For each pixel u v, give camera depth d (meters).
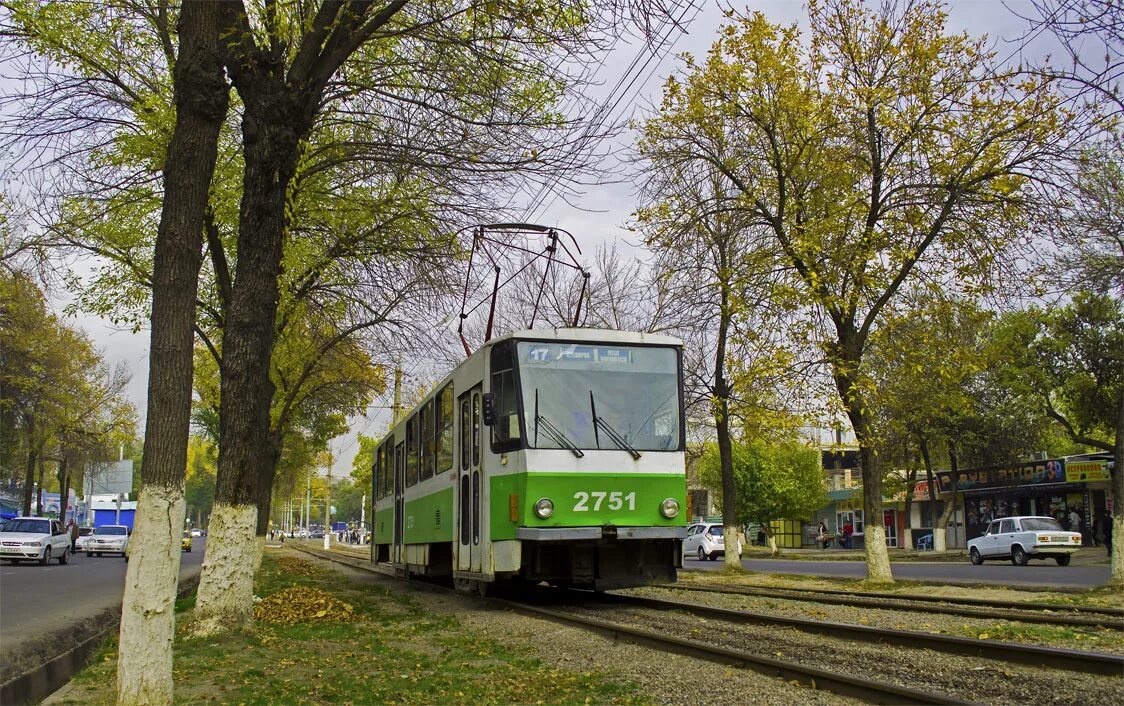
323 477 72.00
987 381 40.00
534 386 13.66
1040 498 44.09
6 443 45.38
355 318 19.33
